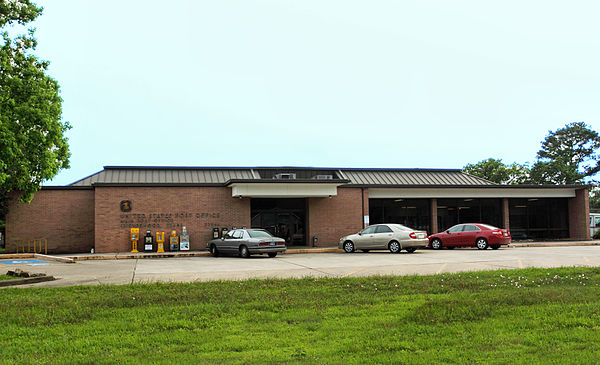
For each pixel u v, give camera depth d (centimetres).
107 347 661
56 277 1486
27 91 2397
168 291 1123
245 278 1398
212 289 1142
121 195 2753
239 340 691
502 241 2625
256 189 2802
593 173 6594
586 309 836
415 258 2066
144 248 2709
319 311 882
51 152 2577
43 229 2844
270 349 646
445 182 3638
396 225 2528
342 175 3488
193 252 2619
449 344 656
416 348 641
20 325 796
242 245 2358
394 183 3503
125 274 1562
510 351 609
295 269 1662
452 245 2753
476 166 6525
